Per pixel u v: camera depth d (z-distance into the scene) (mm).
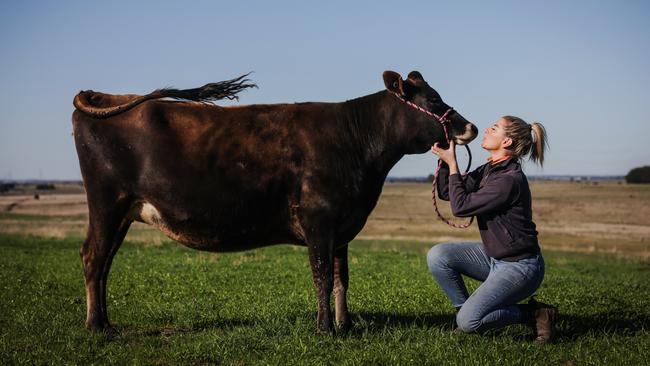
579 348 6273
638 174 154500
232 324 7504
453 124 6855
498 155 6523
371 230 49156
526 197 6348
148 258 15375
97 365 5680
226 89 6855
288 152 6633
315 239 6609
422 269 14047
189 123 6727
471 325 6305
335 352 6059
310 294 9953
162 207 6672
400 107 6934
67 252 16906
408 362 5793
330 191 6621
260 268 13609
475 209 6254
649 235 45906
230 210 6648
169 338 6746
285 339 6445
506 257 6336
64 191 159500
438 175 6949
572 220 62875
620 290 11234
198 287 10641
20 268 12844
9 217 52188
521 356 5957
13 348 6176
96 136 6605
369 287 10852
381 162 6992
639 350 6188
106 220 6652
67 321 7441
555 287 11578
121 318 7887
